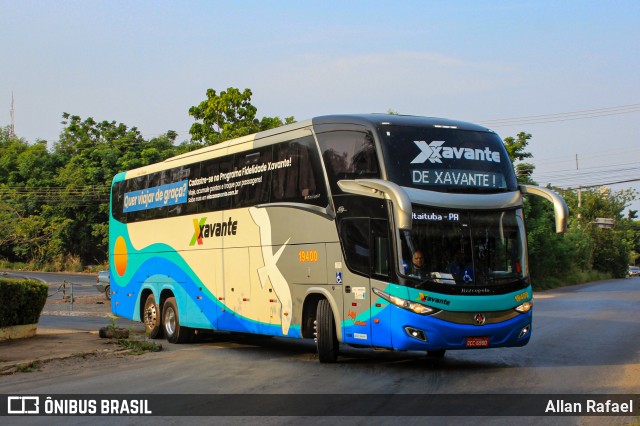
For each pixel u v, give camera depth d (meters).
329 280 13.08
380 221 12.16
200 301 16.94
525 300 12.35
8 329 17.25
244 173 15.70
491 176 12.65
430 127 12.70
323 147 13.47
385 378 11.48
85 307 31.59
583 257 73.38
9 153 79.25
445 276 11.82
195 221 17.33
